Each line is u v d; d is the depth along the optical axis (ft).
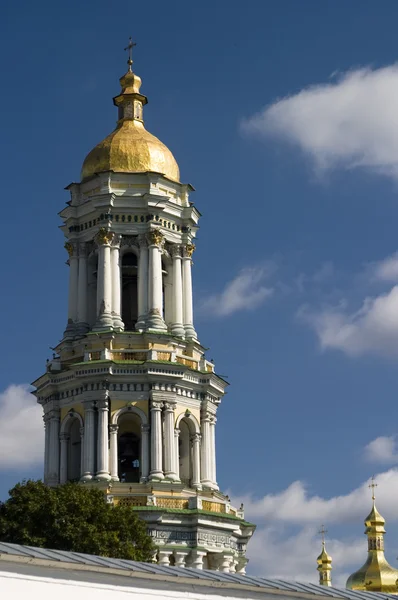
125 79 410.11
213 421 382.22
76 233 388.37
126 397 366.63
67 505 320.50
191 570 208.03
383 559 507.71
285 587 211.41
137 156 391.45
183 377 372.58
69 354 379.14
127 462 376.89
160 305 379.55
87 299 384.88
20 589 175.63
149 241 382.22
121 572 185.37
